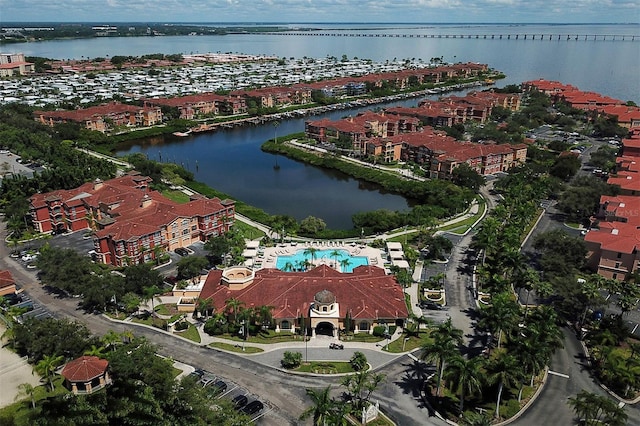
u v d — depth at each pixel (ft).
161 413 297.53
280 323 434.30
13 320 426.92
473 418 331.36
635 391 363.15
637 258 486.38
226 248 545.85
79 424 284.82
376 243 597.52
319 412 299.38
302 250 577.43
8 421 324.19
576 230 629.51
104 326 437.17
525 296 487.61
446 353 337.72
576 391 364.17
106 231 539.29
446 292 497.46
